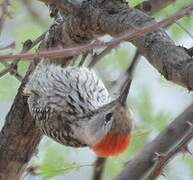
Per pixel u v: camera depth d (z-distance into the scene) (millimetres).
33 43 10203
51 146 11742
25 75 11055
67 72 11570
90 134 10953
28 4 12797
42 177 11203
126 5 8453
